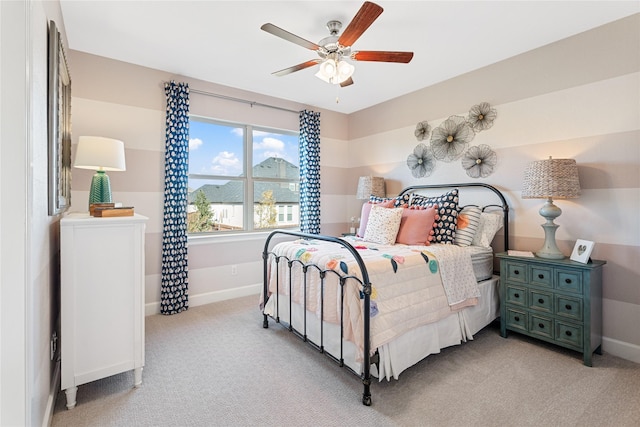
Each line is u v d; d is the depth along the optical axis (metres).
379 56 2.23
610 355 2.32
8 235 1.11
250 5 2.14
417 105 3.74
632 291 2.26
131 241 1.85
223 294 3.61
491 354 2.33
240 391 1.85
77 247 1.69
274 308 2.74
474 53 2.83
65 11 2.19
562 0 2.08
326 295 2.05
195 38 2.58
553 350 2.39
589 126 2.45
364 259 2.08
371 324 1.82
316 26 2.40
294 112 4.20
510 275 2.58
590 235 2.46
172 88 3.17
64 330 1.66
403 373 2.06
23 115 1.13
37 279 1.32
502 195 2.95
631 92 2.26
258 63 3.03
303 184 4.21
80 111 2.78
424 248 2.57
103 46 2.71
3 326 1.10
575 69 2.52
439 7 2.15
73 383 1.68
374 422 1.60
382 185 4.04
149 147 3.12
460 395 1.82
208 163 3.62
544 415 1.65
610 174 2.35
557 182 2.28
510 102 2.91
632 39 2.25
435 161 3.56
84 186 2.79
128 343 1.85
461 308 2.40
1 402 1.10
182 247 3.22
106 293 1.78
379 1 2.09
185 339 2.55
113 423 1.58
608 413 1.66
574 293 2.22
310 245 2.64
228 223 3.78
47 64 1.55
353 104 4.29
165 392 1.84
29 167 1.15
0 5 1.10
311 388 1.89
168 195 3.15
